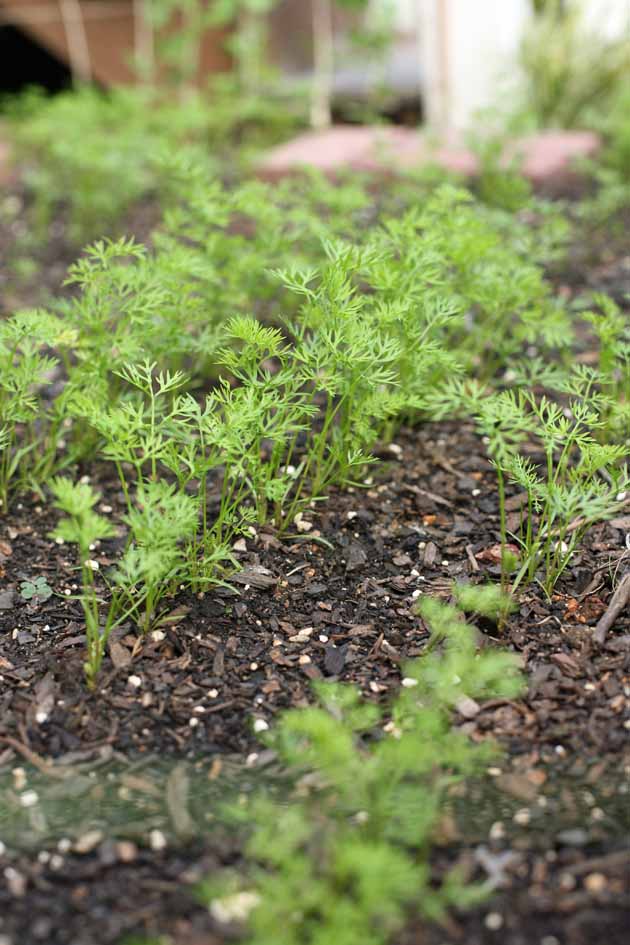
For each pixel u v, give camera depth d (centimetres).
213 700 81
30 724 80
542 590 86
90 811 77
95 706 81
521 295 95
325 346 85
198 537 89
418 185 126
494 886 73
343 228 101
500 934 72
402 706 78
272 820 75
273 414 95
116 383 97
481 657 82
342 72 179
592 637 83
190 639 84
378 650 83
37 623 85
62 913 73
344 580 88
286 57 182
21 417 88
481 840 75
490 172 126
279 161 144
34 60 199
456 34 159
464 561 88
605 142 151
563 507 84
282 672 83
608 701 80
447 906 73
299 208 105
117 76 179
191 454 83
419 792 74
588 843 75
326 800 77
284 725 79
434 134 141
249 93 172
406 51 184
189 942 72
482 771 78
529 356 105
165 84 178
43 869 74
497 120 148
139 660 83
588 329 108
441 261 93
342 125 177
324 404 100
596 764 78
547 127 163
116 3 174
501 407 86
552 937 72
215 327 97
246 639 84
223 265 104
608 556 88
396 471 95
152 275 93
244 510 86
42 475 94
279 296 108
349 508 92
